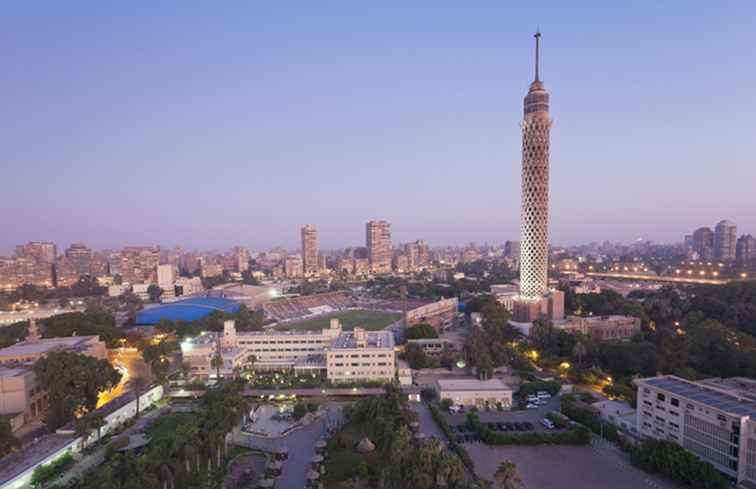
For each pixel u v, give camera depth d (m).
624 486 98.31
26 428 136.75
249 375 183.25
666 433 114.88
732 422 97.44
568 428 127.00
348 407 139.38
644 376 160.88
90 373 138.12
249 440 125.69
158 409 149.88
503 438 120.12
